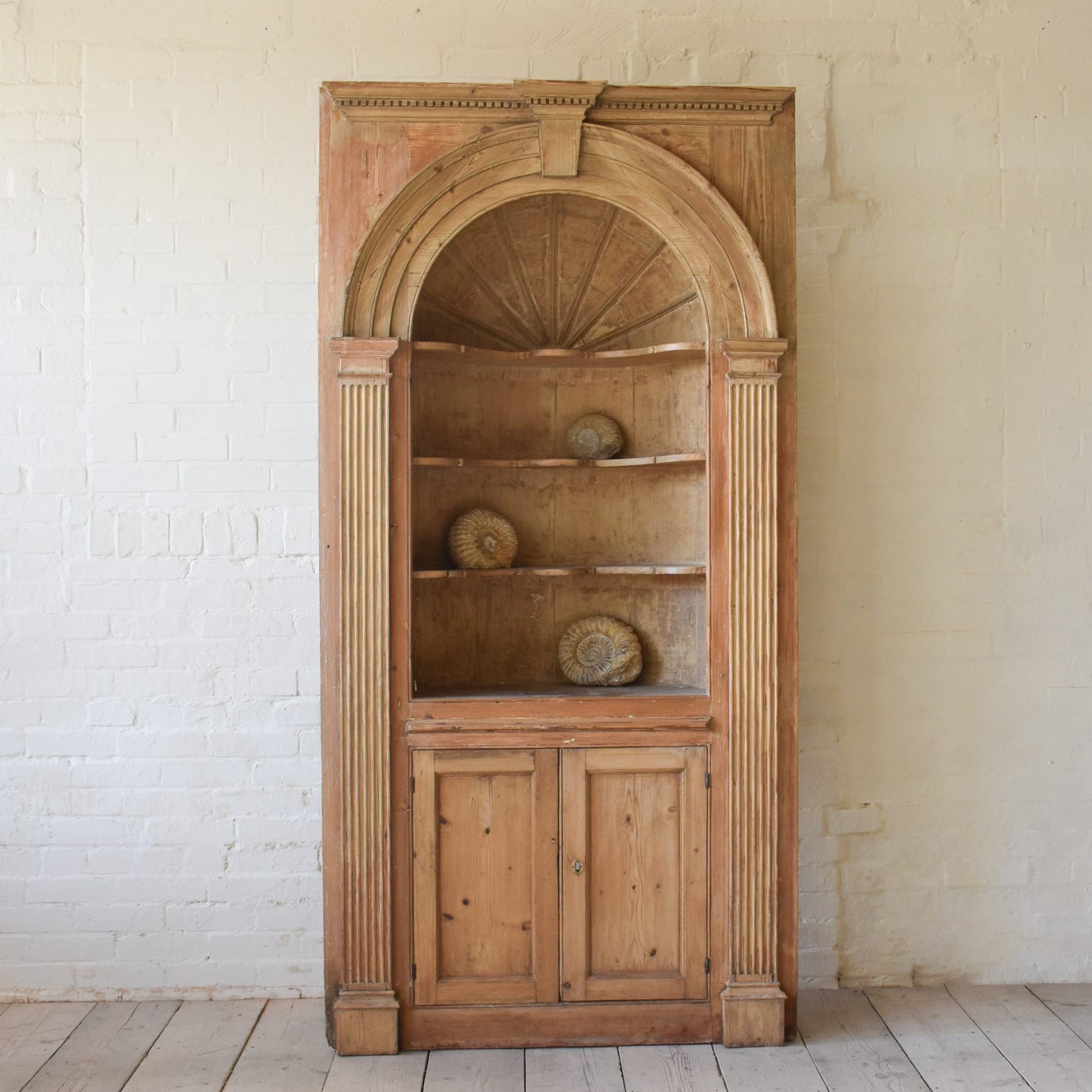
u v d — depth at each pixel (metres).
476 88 2.75
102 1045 2.88
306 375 3.19
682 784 2.86
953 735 3.30
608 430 3.16
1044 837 3.31
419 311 3.06
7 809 3.16
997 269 3.29
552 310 3.21
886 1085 2.66
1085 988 3.28
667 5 3.23
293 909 3.21
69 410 3.15
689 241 2.84
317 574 3.20
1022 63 3.29
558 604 3.24
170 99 3.15
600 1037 2.86
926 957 3.30
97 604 3.17
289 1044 2.88
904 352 3.28
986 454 3.30
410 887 2.83
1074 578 3.31
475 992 2.84
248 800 3.20
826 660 3.27
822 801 3.28
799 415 3.26
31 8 3.13
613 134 2.80
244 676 3.20
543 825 2.85
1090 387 3.30
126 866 3.18
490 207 2.81
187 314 3.17
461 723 2.82
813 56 3.25
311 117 3.18
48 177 3.14
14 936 3.17
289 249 3.18
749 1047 2.85
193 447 3.18
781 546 2.85
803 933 3.29
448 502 3.18
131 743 3.18
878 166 3.26
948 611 3.30
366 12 3.18
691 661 3.12
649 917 2.87
